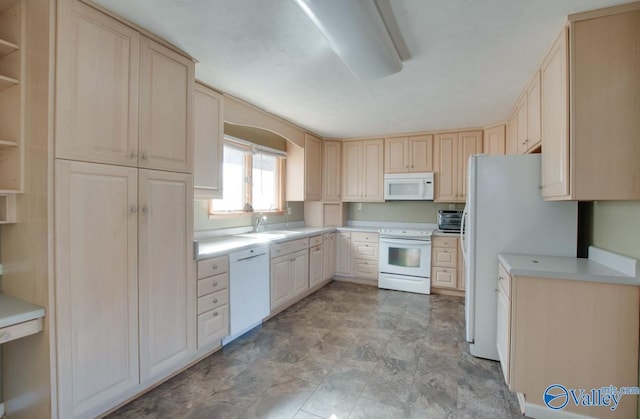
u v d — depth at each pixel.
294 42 1.99
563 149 1.75
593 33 1.65
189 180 2.21
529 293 1.80
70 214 1.55
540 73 2.23
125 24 1.77
